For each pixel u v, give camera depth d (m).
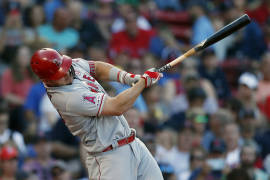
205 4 57.81
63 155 38.41
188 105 43.53
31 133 39.66
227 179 35.56
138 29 51.62
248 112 41.81
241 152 36.38
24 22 51.06
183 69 48.53
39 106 42.34
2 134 38.53
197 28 55.91
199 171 36.88
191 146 39.22
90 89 22.31
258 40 55.69
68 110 22.03
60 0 53.41
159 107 45.03
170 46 53.38
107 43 51.09
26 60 45.69
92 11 55.31
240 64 54.44
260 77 51.88
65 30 49.56
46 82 22.05
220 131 40.53
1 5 51.88
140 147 23.38
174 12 59.47
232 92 53.56
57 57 21.75
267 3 60.09
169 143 39.19
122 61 45.88
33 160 37.47
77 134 22.83
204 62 49.72
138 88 21.89
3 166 34.81
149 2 59.28
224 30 22.67
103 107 21.80
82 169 37.53
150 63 47.91
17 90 45.12
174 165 38.78
